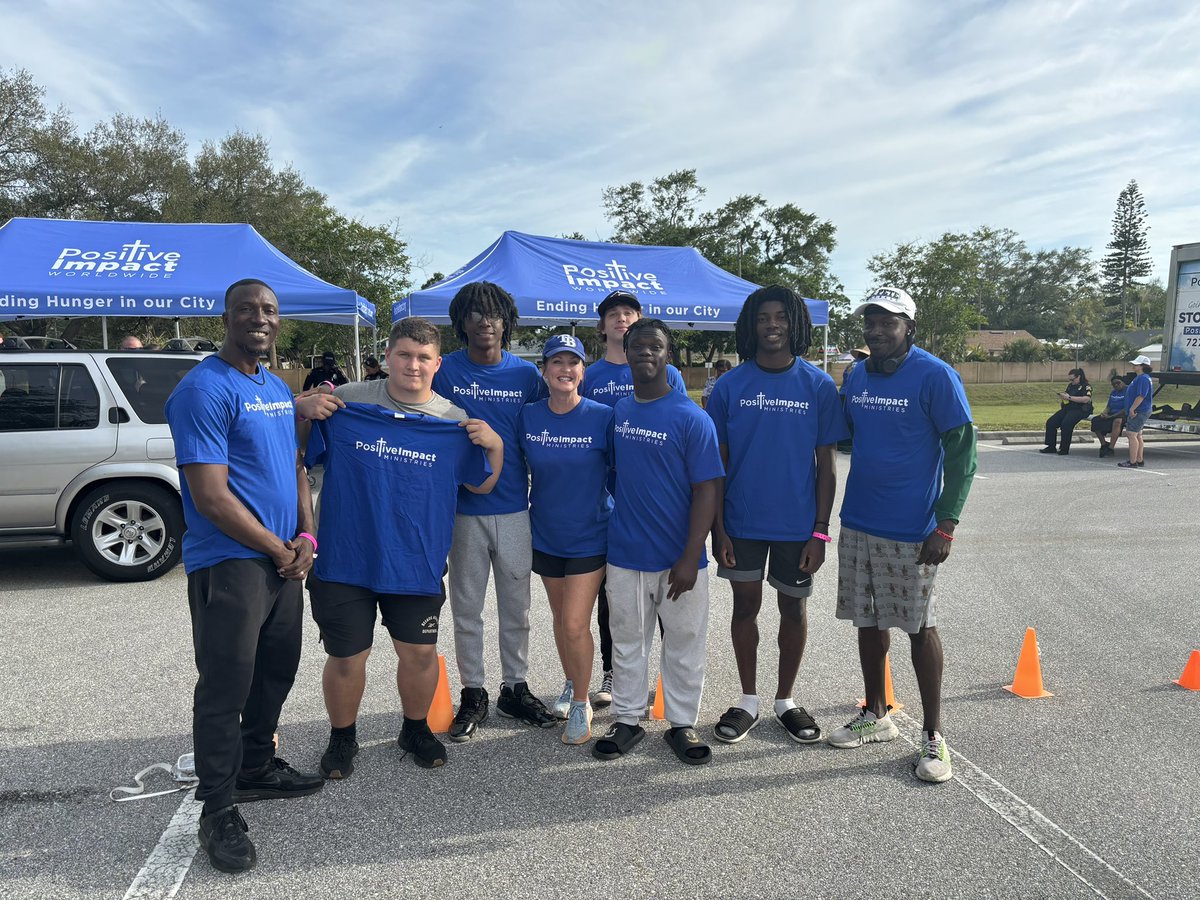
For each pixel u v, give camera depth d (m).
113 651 4.33
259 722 2.77
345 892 2.30
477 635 3.43
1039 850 2.49
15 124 23.91
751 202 41.81
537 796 2.84
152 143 26.05
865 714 3.30
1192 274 13.82
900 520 3.03
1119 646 4.45
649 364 3.05
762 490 3.21
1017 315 89.44
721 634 4.72
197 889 2.31
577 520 3.24
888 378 3.07
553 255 10.68
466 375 3.44
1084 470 11.95
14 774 2.99
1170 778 2.95
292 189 29.66
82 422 5.66
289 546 2.64
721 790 2.88
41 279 8.17
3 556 6.66
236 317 2.52
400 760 3.12
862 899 2.25
